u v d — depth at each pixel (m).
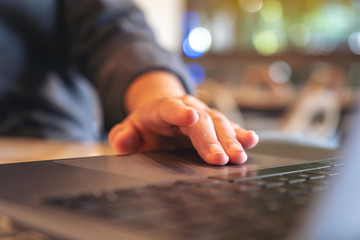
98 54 0.88
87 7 0.92
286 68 2.75
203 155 0.42
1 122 0.91
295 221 0.21
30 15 0.91
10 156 0.59
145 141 0.58
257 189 0.28
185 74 0.78
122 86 0.76
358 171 0.22
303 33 2.69
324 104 1.96
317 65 2.66
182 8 2.78
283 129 2.01
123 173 0.33
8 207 0.23
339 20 2.61
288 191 0.28
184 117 0.46
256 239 0.19
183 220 0.21
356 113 0.23
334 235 0.20
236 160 0.41
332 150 0.51
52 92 0.96
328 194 0.23
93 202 0.24
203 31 2.87
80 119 1.01
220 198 0.26
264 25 2.78
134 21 0.93
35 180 0.30
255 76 2.74
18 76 0.91
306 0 2.67
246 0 2.81
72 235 0.20
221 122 0.48
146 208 0.23
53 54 0.96
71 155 0.61
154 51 0.81
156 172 0.34
